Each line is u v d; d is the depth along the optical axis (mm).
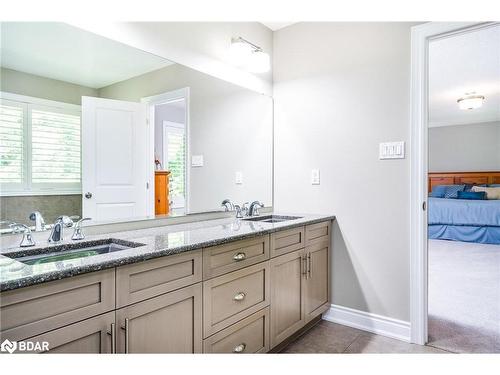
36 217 1476
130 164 1880
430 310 2719
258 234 1810
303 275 2227
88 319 1098
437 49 3293
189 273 1438
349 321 2484
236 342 1685
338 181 2541
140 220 1930
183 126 2170
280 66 2859
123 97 1837
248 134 2664
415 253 2182
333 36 2555
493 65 3766
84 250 1487
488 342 2193
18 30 1463
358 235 2447
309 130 2691
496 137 6836
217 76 2377
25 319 964
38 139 1512
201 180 2297
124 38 1820
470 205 5414
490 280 3477
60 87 1588
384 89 2318
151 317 1289
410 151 2199
